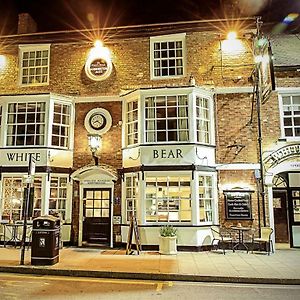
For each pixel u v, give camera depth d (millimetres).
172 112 12844
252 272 8539
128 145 13273
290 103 13094
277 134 12781
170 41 14016
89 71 14117
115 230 12914
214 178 12695
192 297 6703
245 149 12805
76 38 14422
